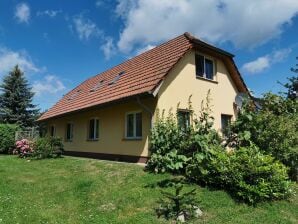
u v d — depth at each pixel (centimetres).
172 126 1081
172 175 1005
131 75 1592
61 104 2356
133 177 1005
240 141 1004
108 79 1944
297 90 1919
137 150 1343
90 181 998
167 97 1319
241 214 730
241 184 806
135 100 1290
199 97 1477
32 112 4356
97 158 1655
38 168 1351
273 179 842
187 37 1492
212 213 723
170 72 1359
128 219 686
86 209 778
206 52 1565
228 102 1653
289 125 1035
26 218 714
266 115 1027
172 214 696
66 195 892
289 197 896
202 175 907
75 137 1961
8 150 2406
